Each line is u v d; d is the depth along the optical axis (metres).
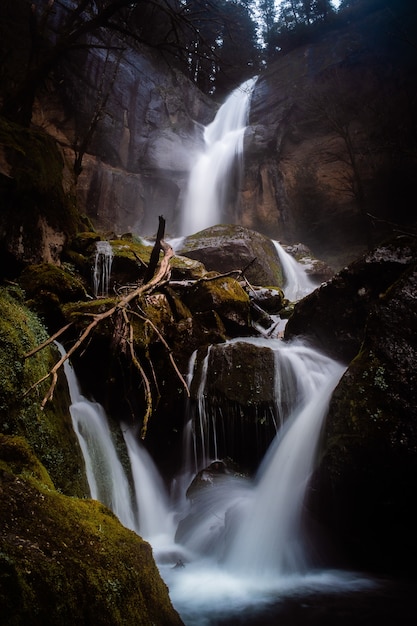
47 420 4.27
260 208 21.19
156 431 6.64
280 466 5.38
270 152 22.16
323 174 20.86
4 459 2.82
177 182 21.88
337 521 4.53
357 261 6.62
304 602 3.78
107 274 8.46
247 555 4.55
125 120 21.38
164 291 7.47
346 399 4.71
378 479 4.28
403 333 4.77
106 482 5.30
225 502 5.39
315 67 23.42
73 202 10.31
